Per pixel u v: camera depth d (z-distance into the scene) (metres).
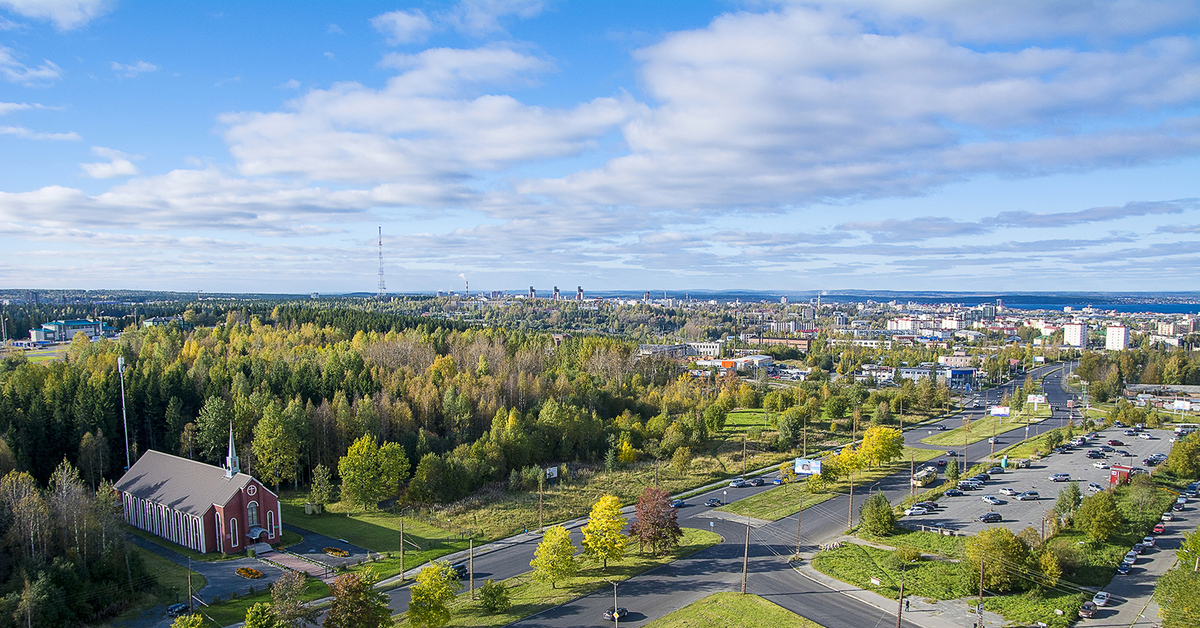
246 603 93.69
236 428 153.12
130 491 127.88
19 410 142.75
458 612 91.69
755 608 91.75
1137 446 190.88
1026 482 155.00
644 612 90.94
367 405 162.50
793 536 122.56
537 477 154.88
